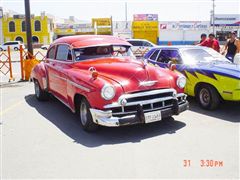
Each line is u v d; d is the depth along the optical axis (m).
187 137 5.42
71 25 64.12
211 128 5.87
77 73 6.04
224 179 3.93
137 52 22.64
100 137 5.57
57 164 4.48
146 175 4.07
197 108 7.34
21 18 65.81
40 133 5.86
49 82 7.80
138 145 5.13
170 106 5.70
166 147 5.00
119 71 5.69
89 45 6.71
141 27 51.38
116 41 7.20
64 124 6.43
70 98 6.30
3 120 6.80
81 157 4.70
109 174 4.13
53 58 7.66
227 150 4.82
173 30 56.31
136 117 5.30
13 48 48.91
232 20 56.22
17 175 4.18
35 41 66.44
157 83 5.60
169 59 8.16
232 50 10.66
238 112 6.96
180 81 5.94
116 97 5.23
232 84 6.39
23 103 8.49
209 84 6.92
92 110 5.39
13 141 5.46
